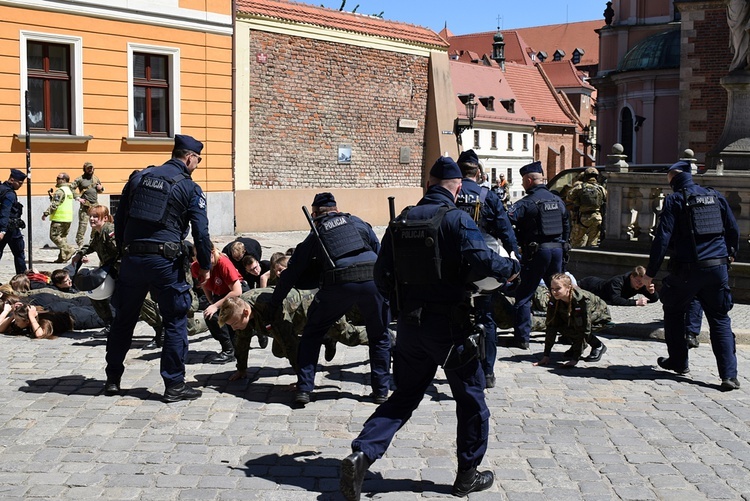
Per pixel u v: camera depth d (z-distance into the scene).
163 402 7.31
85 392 7.59
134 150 21.28
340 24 28.02
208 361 8.82
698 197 7.91
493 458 6.02
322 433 6.55
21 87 19.05
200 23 22.64
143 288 7.29
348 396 7.59
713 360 9.02
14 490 5.33
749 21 13.83
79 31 20.02
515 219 9.27
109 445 6.19
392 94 30.25
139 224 7.28
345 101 28.34
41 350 9.23
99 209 8.73
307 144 27.08
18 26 18.95
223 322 7.66
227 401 7.38
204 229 7.35
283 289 7.33
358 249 7.23
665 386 8.00
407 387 5.44
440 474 5.71
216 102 23.28
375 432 5.23
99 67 20.47
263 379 8.15
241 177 24.94
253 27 24.95
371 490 5.43
